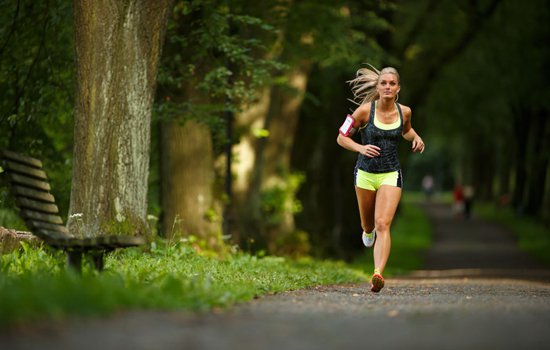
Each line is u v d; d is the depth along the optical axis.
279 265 24.94
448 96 67.69
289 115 41.78
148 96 19.66
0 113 24.64
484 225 90.81
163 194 29.81
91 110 19.11
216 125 27.91
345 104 52.00
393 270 39.28
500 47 59.66
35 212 13.26
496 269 46.94
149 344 8.10
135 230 19.59
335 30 34.00
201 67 27.91
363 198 17.08
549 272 42.12
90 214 19.23
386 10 45.81
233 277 17.34
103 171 19.20
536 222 79.88
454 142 99.50
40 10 23.83
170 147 29.55
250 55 32.41
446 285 22.77
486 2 56.41
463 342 8.55
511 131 88.38
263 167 41.31
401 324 10.02
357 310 11.82
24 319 8.85
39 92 23.84
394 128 16.59
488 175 115.50
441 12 54.72
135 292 11.03
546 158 72.56
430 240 74.38
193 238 27.36
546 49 58.66
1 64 24.53
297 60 35.00
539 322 10.33
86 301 9.85
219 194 33.38
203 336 8.77
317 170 54.97
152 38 19.53
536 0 56.22
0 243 18.05
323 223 54.38
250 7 30.09
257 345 8.26
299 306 12.34
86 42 19.02
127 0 19.12
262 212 40.72
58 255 16.33
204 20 25.92
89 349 7.77
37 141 24.16
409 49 58.97
